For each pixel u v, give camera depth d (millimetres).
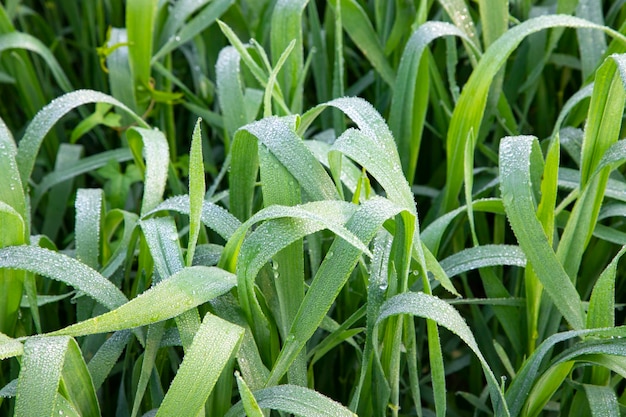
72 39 902
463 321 470
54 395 436
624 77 486
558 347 587
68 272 491
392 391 499
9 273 511
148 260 552
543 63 658
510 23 694
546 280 507
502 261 534
